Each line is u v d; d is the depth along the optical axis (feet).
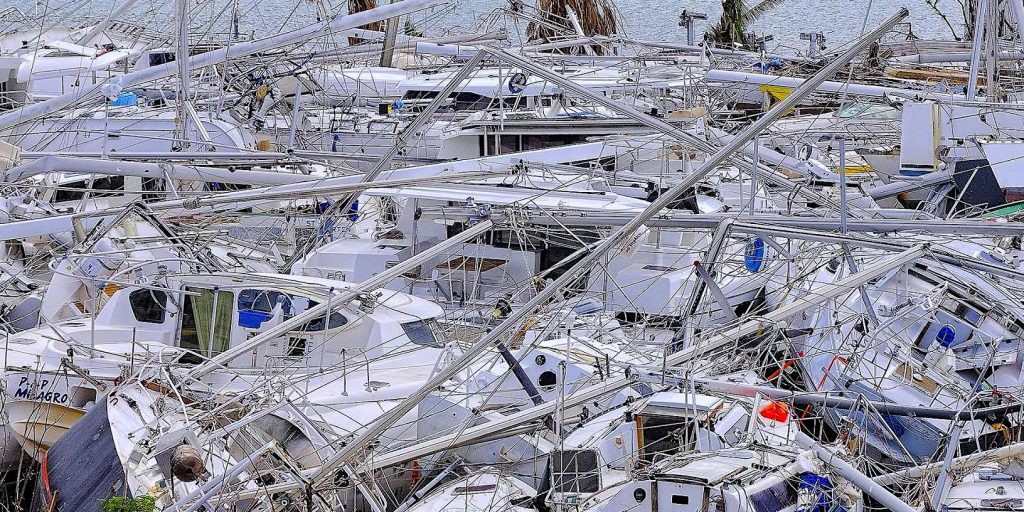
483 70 296.51
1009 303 130.41
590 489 97.40
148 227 171.22
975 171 187.01
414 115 270.46
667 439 105.70
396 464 105.70
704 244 162.81
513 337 122.62
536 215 154.30
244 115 253.85
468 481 104.47
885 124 251.80
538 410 107.96
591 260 114.42
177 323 135.95
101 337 135.44
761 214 148.36
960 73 313.53
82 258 149.79
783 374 125.39
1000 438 110.22
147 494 96.58
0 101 285.02
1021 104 221.66
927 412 111.55
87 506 100.37
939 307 128.26
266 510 94.48
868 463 106.32
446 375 102.37
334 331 133.80
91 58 298.35
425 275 162.91
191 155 184.44
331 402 120.26
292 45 282.97
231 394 119.14
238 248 177.37
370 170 192.03
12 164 186.60
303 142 254.68
